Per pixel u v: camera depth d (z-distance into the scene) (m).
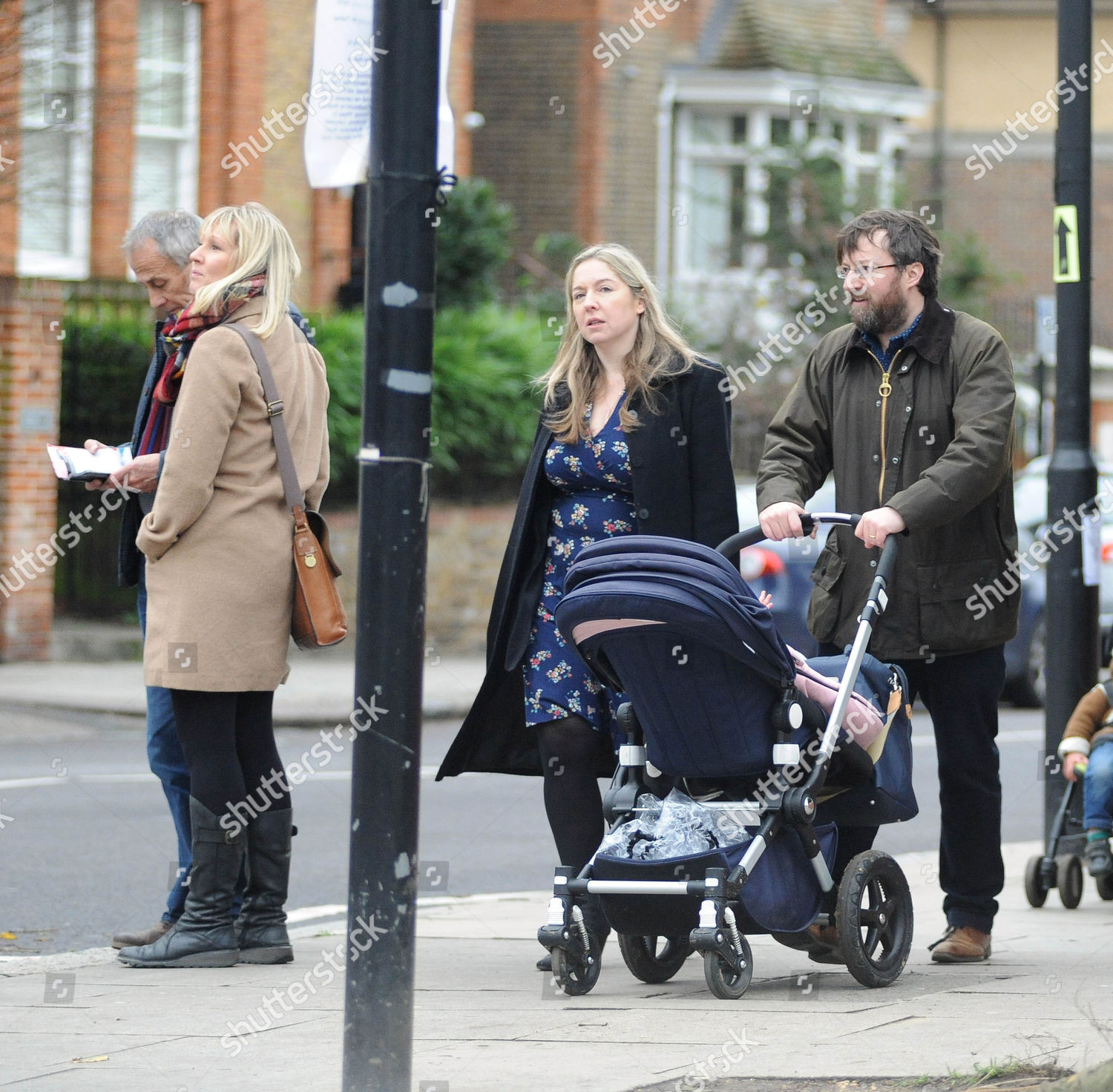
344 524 64.38
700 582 17.45
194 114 72.00
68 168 57.09
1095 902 27.48
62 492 61.56
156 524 20.11
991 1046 15.79
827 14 101.12
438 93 13.42
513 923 25.06
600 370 20.48
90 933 24.69
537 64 93.69
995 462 19.84
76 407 61.84
